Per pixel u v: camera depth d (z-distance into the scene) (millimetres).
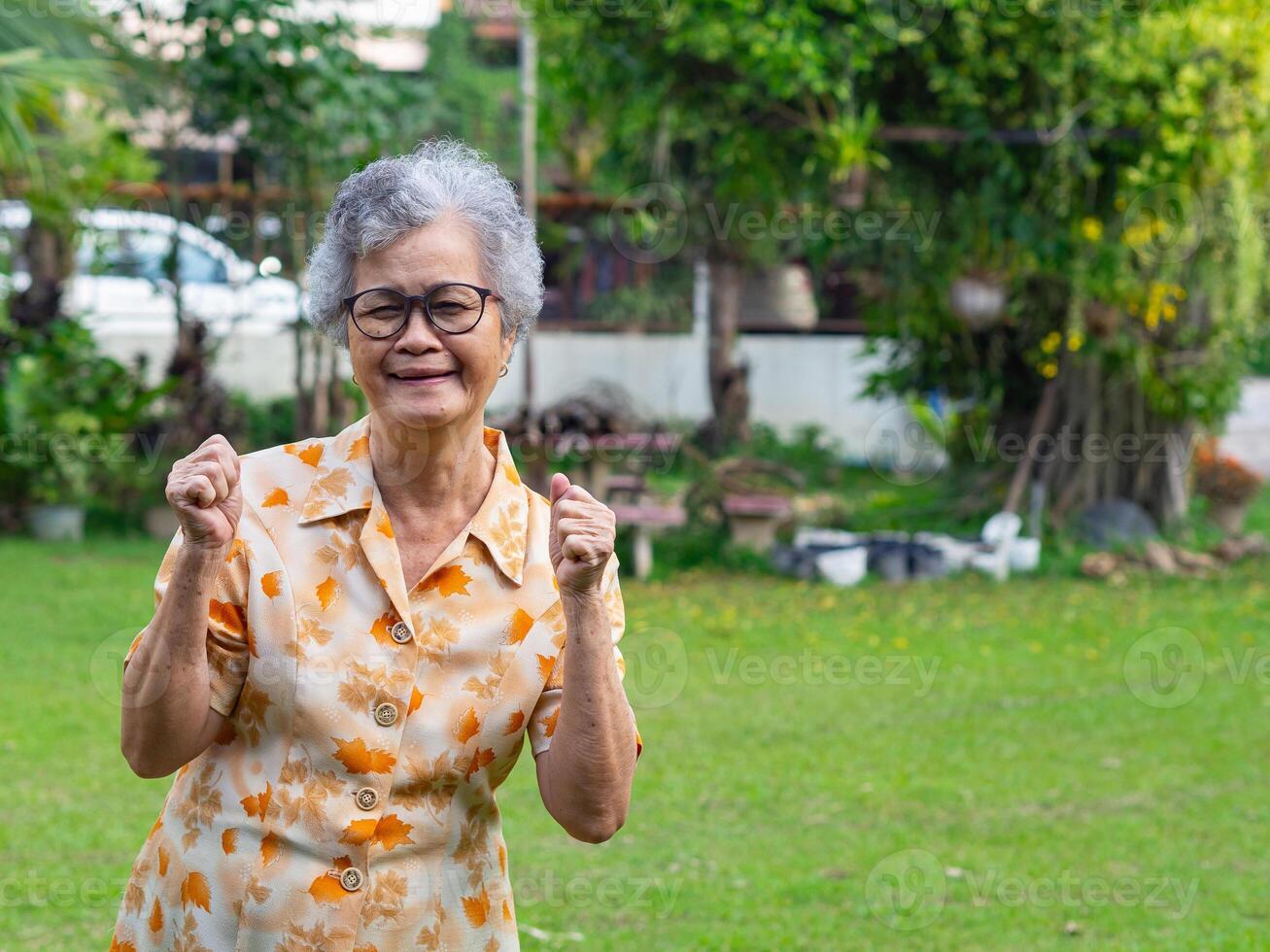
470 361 1825
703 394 15969
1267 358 16125
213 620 1804
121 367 10977
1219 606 9125
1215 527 11719
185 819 1844
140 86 10508
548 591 1887
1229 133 9836
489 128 16000
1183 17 9594
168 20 10102
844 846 4773
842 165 9469
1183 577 10188
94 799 4992
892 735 6176
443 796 1837
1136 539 10891
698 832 4898
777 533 11180
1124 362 10758
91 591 8398
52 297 10930
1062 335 11016
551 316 16219
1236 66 9789
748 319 15344
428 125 14789
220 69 10156
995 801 5301
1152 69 9625
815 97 10062
